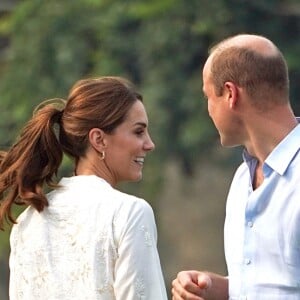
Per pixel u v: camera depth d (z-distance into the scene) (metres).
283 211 11.44
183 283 11.88
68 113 11.72
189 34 43.09
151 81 42.72
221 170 46.72
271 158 11.55
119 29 43.41
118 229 11.40
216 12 42.72
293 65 42.03
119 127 11.65
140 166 11.76
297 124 11.65
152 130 42.19
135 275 11.33
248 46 11.59
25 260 11.72
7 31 44.44
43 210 11.68
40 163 11.79
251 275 11.58
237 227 11.79
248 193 11.77
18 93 43.56
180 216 53.53
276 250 11.47
